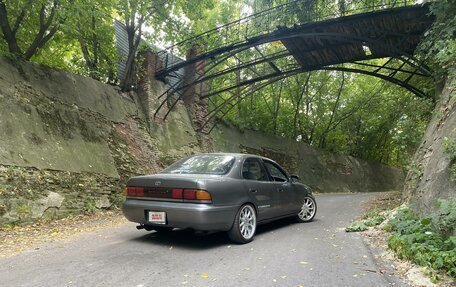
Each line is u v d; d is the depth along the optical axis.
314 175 24.62
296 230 6.35
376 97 24.06
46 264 4.05
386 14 10.77
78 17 9.16
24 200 7.20
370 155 34.00
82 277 3.57
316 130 27.16
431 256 3.73
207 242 5.25
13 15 10.03
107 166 10.41
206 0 13.73
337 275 3.65
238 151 19.70
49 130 9.10
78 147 9.74
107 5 10.71
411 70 15.48
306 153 25.05
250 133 21.47
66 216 7.99
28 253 4.60
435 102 10.00
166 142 14.58
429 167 6.26
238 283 3.41
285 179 6.80
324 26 11.77
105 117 11.70
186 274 3.69
